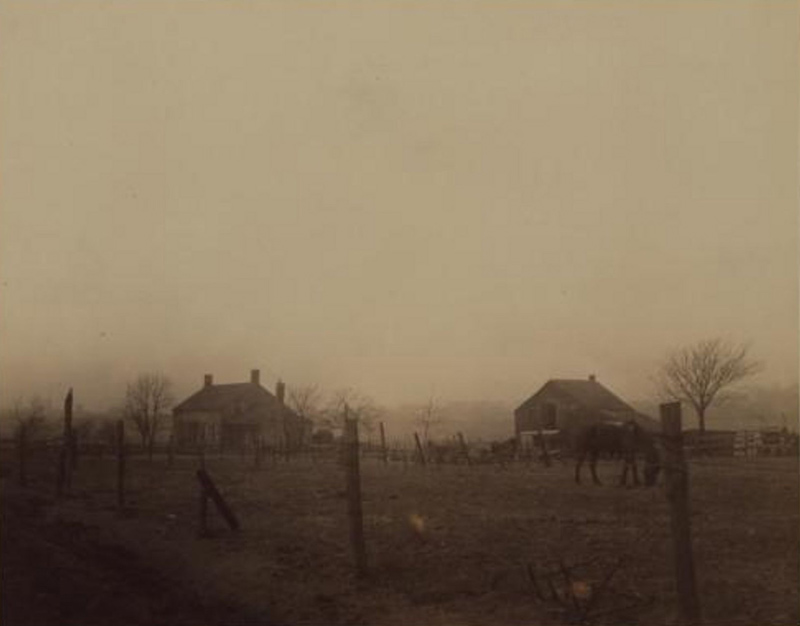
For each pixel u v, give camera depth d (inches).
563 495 785.6
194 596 426.9
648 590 428.5
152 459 1230.9
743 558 490.3
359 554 477.4
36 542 458.0
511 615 400.2
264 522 645.9
